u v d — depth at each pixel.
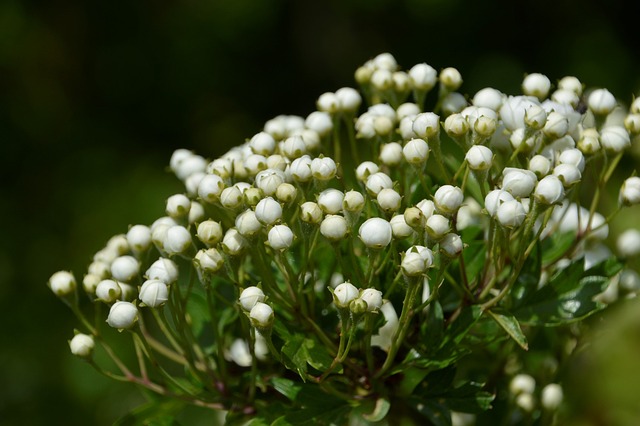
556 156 0.41
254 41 1.21
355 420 0.43
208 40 1.19
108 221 1.00
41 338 0.91
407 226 0.39
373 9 1.18
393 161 0.41
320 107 0.44
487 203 0.39
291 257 0.42
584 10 1.15
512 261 0.40
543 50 1.16
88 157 1.09
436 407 0.41
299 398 0.41
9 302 0.95
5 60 1.13
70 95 1.15
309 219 0.40
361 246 0.42
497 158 0.42
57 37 1.16
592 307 0.41
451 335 0.40
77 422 0.84
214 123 1.17
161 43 1.18
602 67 1.12
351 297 0.39
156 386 0.43
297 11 1.23
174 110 1.17
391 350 0.40
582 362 0.47
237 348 0.44
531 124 0.40
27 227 1.02
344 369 0.41
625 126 0.42
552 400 0.43
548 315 0.41
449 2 1.17
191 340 0.42
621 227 0.56
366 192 0.41
